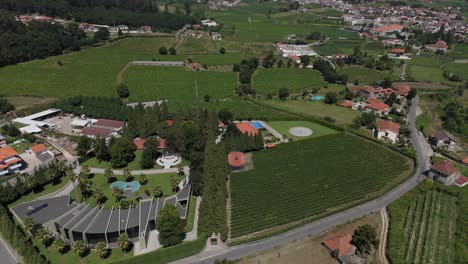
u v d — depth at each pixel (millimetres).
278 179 156625
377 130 199250
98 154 170250
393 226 125188
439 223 130250
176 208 123688
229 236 122125
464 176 164250
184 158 173875
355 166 168000
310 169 165000
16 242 112062
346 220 130750
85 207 128625
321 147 185750
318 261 111500
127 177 155750
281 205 138750
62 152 180375
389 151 182875
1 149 163500
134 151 180125
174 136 176125
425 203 141125
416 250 116562
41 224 121750
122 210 127562
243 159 170750
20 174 157250
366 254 114438
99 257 111938
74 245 109500
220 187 138625
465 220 130750
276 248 116875
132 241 119750
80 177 145500
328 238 121375
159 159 172875
